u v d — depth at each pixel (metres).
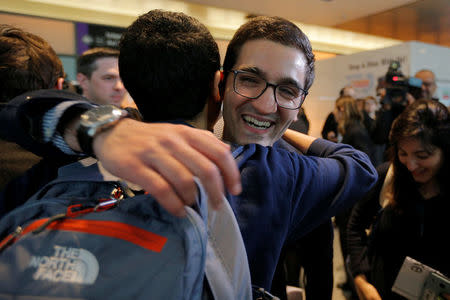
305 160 0.64
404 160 1.05
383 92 2.99
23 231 0.35
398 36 6.41
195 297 0.34
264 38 0.58
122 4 4.44
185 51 0.49
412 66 2.88
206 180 0.27
